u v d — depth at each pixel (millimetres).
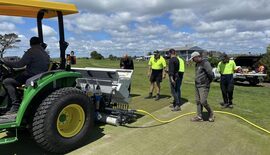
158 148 5785
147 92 12734
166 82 17234
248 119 8070
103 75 7297
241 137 6504
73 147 5664
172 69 8922
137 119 7840
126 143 6031
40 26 6188
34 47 5637
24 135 6504
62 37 5793
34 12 6035
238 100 11375
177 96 9016
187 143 6074
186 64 46625
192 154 5527
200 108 7703
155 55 10758
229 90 9594
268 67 21656
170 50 9047
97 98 7207
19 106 5355
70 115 5684
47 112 5258
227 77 9555
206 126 7281
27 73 5512
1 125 4879
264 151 5734
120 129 6930
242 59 19875
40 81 5301
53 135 5324
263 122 7777
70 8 5688
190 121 7723
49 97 5359
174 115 8406
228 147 5898
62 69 5844
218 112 8766
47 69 5711
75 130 5711
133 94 12078
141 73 26266
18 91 5531
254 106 10070
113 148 5773
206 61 7426
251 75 18438
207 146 5930
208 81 7496
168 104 9938
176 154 5512
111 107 7562
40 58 5590
